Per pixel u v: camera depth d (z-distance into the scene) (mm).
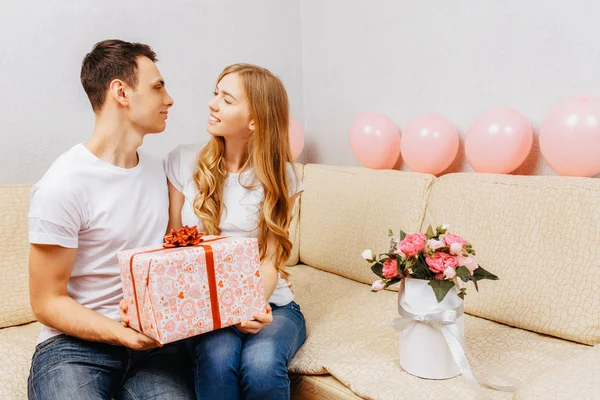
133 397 1267
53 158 2018
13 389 1342
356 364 1360
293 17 2652
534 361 1327
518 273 1527
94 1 2047
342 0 2443
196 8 2312
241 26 2461
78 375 1203
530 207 1548
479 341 1461
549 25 1747
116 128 1343
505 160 1735
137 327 1203
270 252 1550
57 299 1249
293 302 1621
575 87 1707
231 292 1233
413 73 2186
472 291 1628
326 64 2586
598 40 1636
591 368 1035
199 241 1284
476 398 1184
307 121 2752
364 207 2010
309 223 2229
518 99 1858
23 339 1592
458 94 2035
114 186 1342
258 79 1478
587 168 1556
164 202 1470
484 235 1631
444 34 2049
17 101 1925
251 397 1299
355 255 2010
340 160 2596
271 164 1513
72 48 2016
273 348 1327
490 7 1893
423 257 1296
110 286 1345
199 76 2348
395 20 2223
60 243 1222
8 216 1728
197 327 1185
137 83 1333
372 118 2146
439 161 1942
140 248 1283
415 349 1283
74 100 2039
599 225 1403
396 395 1223
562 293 1428
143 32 2178
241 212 1532
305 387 1427
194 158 1579
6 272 1694
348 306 1791
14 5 1888
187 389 1318
